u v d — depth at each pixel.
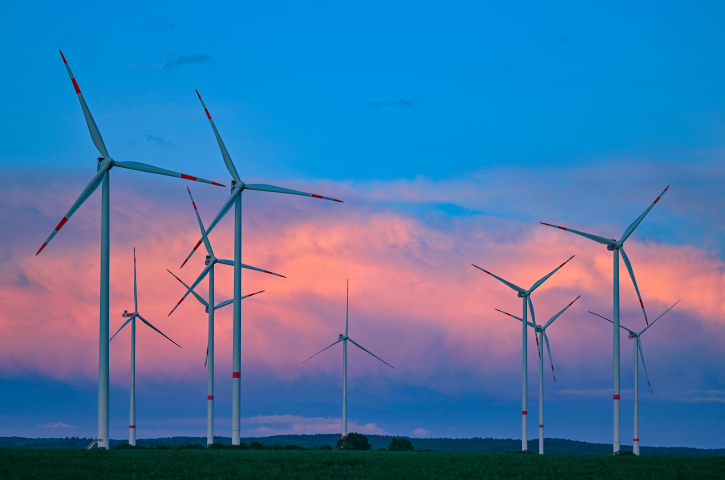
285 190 80.81
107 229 65.19
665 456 79.19
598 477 54.69
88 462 53.41
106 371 62.88
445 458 70.25
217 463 56.41
